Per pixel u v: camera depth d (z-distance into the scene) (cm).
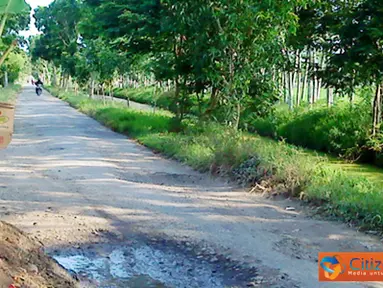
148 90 3694
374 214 598
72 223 606
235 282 445
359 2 1255
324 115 1609
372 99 1517
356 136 1344
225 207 696
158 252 520
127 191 785
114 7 1508
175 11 1233
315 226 604
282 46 1089
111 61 2503
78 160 1070
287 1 1012
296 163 799
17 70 5169
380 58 1169
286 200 730
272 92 1177
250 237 565
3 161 1050
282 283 439
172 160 1095
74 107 2975
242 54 1072
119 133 1641
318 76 1428
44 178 876
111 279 452
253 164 853
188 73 1374
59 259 492
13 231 510
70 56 3888
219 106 1277
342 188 706
